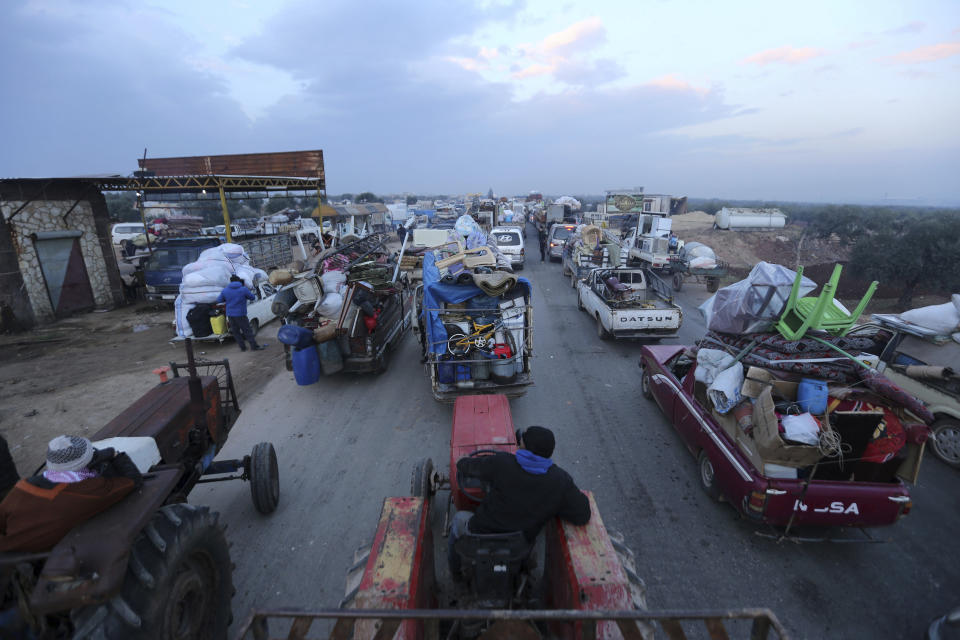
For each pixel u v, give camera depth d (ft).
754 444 14.61
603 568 9.32
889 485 14.21
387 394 27.86
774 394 15.42
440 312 24.03
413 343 38.34
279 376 30.96
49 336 40.45
